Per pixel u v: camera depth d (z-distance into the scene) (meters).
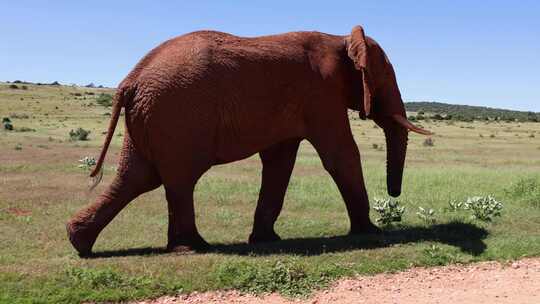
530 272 7.70
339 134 9.12
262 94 8.42
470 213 11.23
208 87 8.05
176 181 8.09
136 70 8.16
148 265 7.19
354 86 9.44
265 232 9.44
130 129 8.17
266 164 9.54
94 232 8.17
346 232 10.17
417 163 26.31
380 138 47.94
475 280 7.36
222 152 8.41
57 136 40.75
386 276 7.40
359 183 9.31
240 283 6.83
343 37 9.50
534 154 33.44
